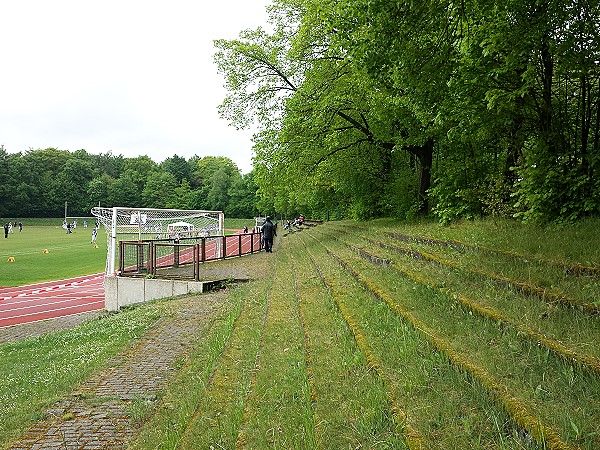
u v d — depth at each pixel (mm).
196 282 16141
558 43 8836
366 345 5746
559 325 4758
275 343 7336
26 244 53156
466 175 14906
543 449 3010
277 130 23531
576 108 10148
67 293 23562
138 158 150750
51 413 6137
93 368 7977
